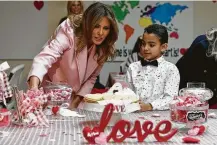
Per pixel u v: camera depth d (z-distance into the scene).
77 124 1.47
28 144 1.17
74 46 1.89
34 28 4.21
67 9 3.97
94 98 1.49
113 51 1.94
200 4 4.25
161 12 4.25
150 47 1.87
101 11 1.75
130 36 4.24
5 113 1.43
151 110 1.76
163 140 1.23
